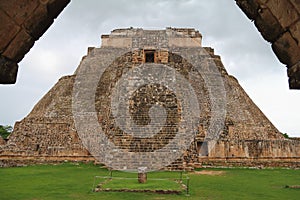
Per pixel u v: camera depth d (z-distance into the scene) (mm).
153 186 15039
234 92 38594
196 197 13023
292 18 5086
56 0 5527
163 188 14414
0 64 5391
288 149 27922
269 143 28047
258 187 16000
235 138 31891
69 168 25016
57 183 16797
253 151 27922
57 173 21516
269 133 35406
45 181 17609
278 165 27500
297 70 5402
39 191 14281
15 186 15750
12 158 29156
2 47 5336
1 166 27328
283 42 5484
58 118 34844
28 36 5590
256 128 34781
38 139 32062
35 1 5266
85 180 17938
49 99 40000
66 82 40625
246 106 37938
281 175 21656
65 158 30234
